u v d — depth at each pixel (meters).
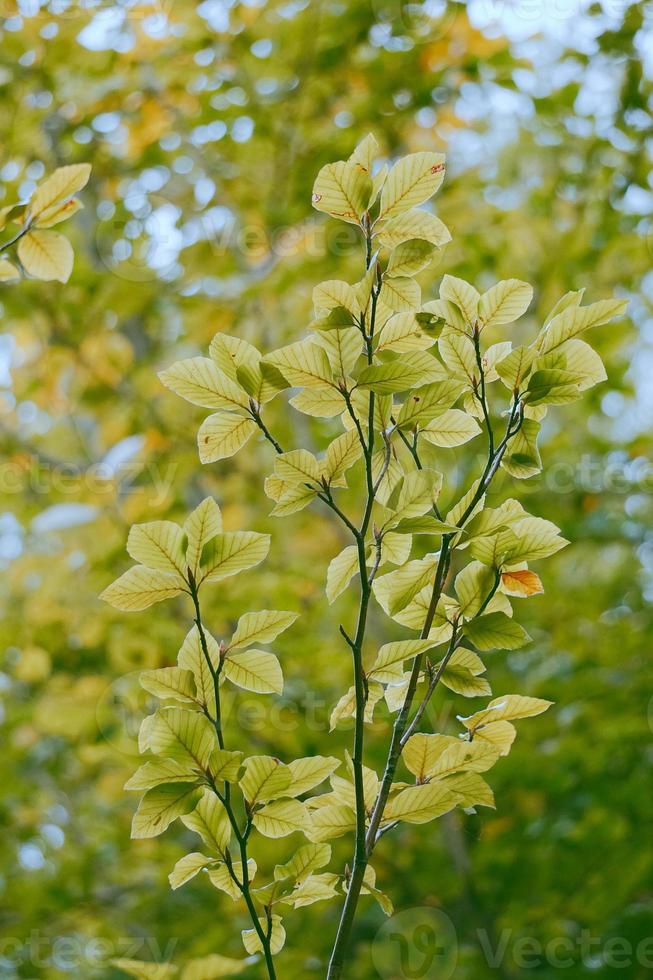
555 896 4.05
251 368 1.20
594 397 4.61
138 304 4.28
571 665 4.60
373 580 1.29
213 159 4.55
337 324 1.18
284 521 4.87
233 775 1.17
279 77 4.48
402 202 1.20
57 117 4.56
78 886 4.50
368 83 4.42
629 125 4.30
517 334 4.82
